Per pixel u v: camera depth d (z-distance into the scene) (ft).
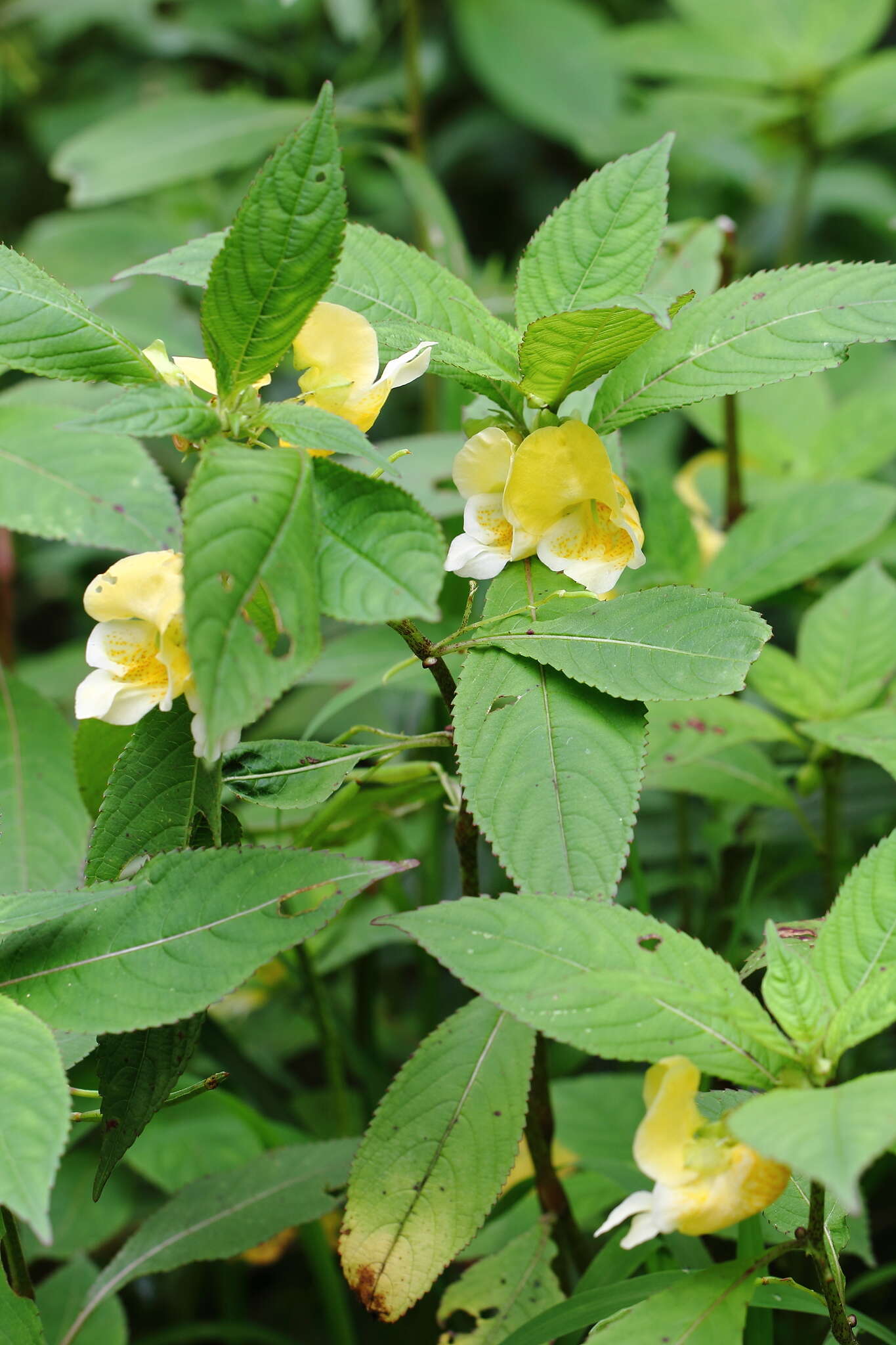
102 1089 3.49
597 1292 3.57
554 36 7.25
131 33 7.89
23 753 4.18
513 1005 3.34
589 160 7.47
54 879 4.09
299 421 3.40
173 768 3.58
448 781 3.79
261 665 3.26
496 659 3.56
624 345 3.49
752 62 6.72
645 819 5.08
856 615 4.31
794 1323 4.08
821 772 4.25
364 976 4.51
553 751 3.49
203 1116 4.30
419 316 3.62
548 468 3.53
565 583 3.60
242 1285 4.44
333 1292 4.09
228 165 6.18
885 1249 4.46
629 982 3.31
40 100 8.02
